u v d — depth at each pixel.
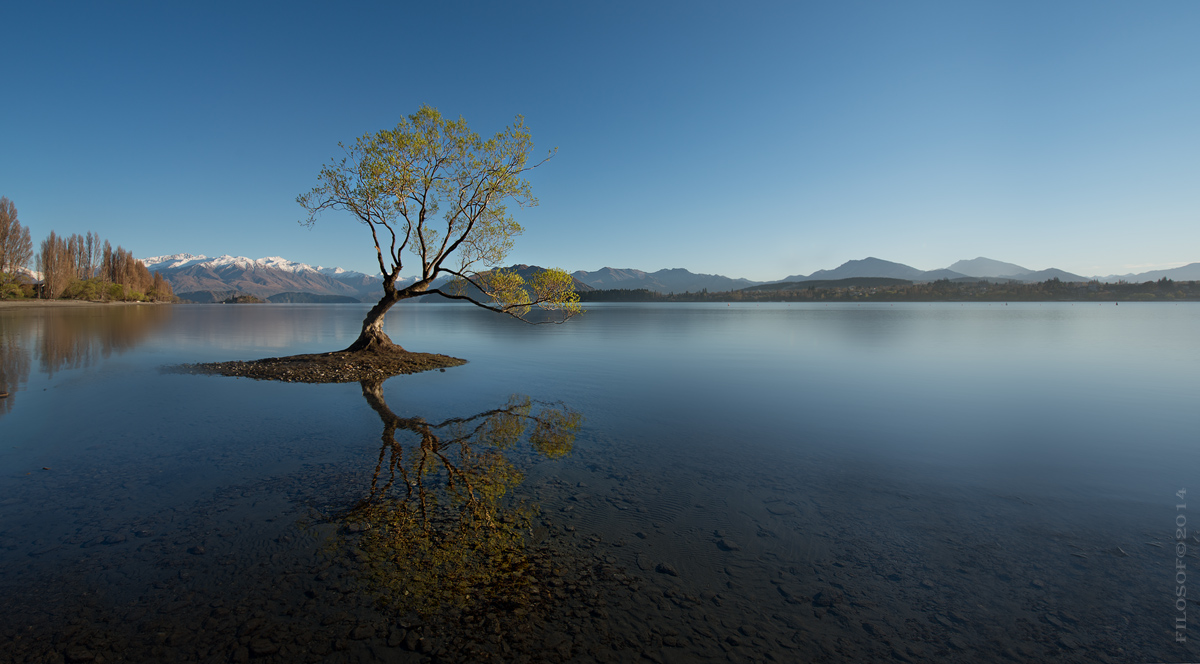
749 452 12.41
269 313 126.00
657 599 6.15
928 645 5.42
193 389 20.14
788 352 36.59
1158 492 9.91
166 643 5.15
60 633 5.28
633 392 20.59
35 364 26.36
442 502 8.88
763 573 6.81
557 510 8.66
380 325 29.38
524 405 17.88
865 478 10.65
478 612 5.79
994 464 11.62
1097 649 5.34
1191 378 24.67
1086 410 17.55
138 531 7.62
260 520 8.04
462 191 26.48
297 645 5.16
